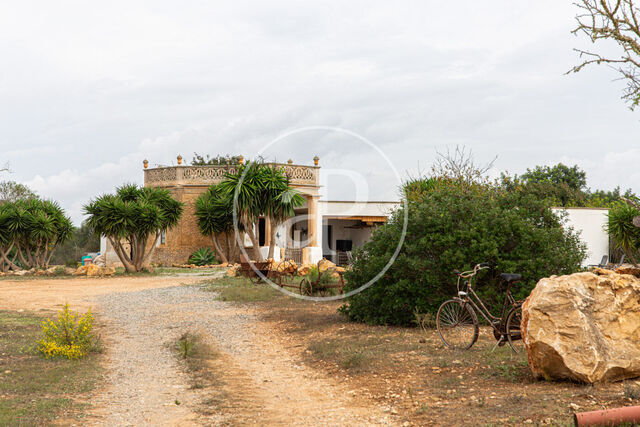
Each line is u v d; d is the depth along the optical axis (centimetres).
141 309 1395
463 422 490
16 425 499
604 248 2448
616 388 552
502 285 974
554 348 579
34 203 2858
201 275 2481
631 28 830
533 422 473
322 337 979
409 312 1017
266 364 812
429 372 683
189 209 3350
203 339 1002
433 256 1013
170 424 521
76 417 536
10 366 753
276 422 528
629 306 610
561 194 4069
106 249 3384
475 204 1023
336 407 576
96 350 891
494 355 739
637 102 839
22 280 2250
